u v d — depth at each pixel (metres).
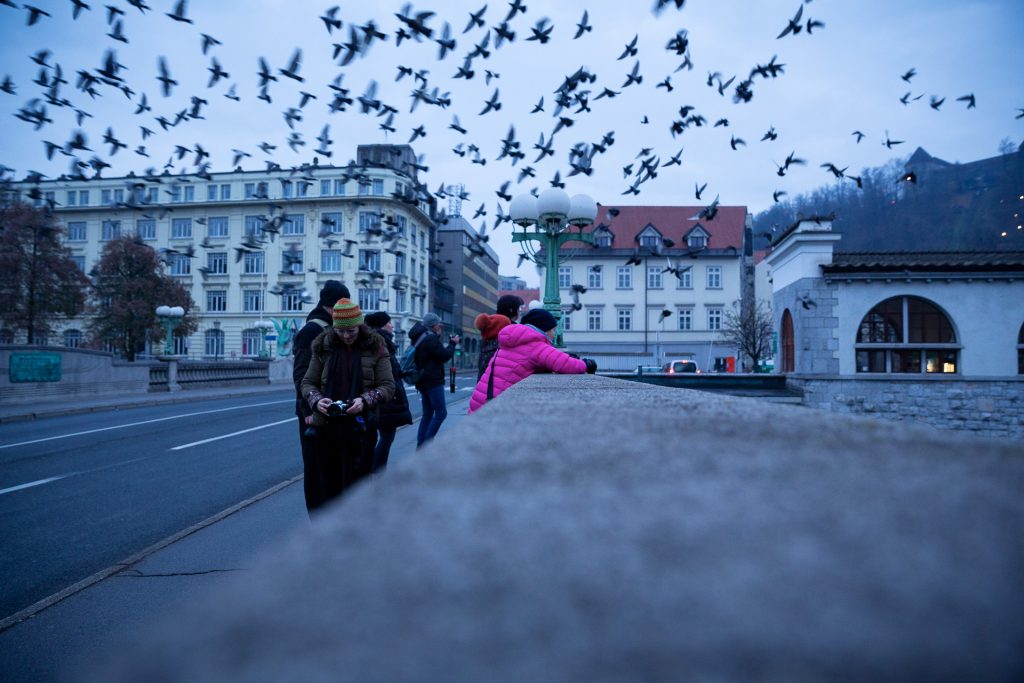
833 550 0.39
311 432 4.50
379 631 0.26
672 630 0.26
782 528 0.44
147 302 46.38
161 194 58.91
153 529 5.62
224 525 5.62
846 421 1.11
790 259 22.31
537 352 4.75
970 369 19.86
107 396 23.19
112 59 7.32
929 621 0.27
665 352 50.75
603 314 51.22
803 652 0.24
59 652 3.24
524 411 1.34
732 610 0.29
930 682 0.21
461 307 85.06
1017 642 0.24
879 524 0.44
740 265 50.72
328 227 12.18
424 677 0.21
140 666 0.23
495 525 0.47
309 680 0.21
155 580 4.23
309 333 4.79
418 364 7.42
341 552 0.41
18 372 19.19
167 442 11.52
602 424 1.07
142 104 8.05
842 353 20.44
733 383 12.50
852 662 0.22
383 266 52.81
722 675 0.22
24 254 36.00
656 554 0.39
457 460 0.74
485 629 0.27
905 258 21.58
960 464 0.67
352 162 11.01
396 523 0.48
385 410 6.28
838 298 20.55
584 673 0.22
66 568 4.61
